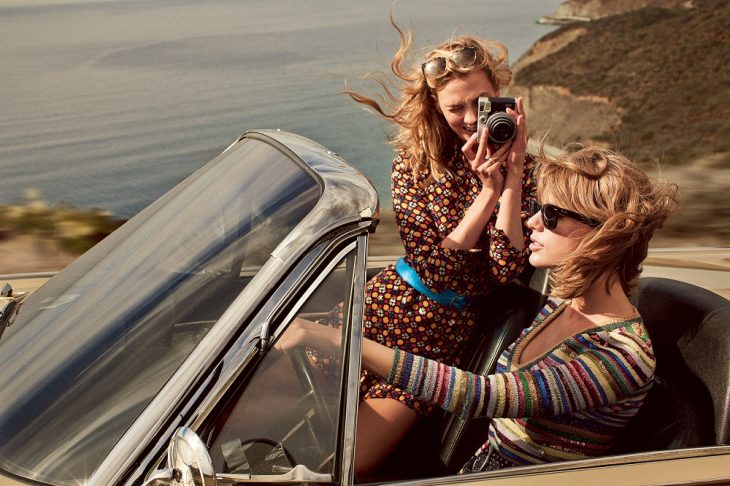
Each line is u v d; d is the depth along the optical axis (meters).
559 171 1.83
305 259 1.44
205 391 1.35
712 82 21.06
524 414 1.75
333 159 1.73
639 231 1.77
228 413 1.38
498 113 2.22
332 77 39.88
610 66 24.78
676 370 2.01
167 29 63.78
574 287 1.80
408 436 2.25
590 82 22.86
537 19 42.66
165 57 53.00
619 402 1.82
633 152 15.68
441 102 2.37
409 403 2.16
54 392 1.45
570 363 1.79
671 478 1.62
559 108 21.27
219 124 30.03
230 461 1.37
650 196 1.79
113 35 61.16
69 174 20.70
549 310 2.06
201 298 1.50
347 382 1.46
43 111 36.88
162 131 29.34
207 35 60.47
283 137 1.91
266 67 46.00
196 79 44.34
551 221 1.83
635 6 31.48
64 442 1.38
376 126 20.98
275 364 1.41
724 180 10.67
